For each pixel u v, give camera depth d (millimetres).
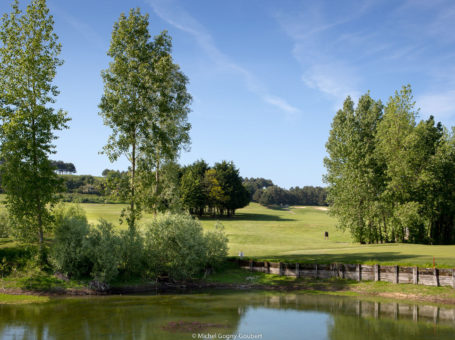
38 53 32406
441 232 60594
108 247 29312
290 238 64125
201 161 117812
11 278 28844
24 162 31766
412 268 28328
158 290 29969
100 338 17328
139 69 36406
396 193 53812
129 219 35812
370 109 65375
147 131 37031
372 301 25859
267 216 118312
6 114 31109
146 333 18203
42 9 32375
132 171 37031
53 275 29500
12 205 31516
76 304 24578
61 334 17906
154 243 32750
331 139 66000
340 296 27594
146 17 37656
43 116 31828
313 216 132500
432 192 54562
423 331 18719
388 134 55281
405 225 51312
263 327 19562
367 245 51344
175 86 41031
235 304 25047
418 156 53750
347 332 18641
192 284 32031
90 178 154500
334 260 34469
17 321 20219
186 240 32562
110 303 24969
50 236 37125
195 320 20844
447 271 26906
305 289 30109
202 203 101750
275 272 34812
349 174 56406
